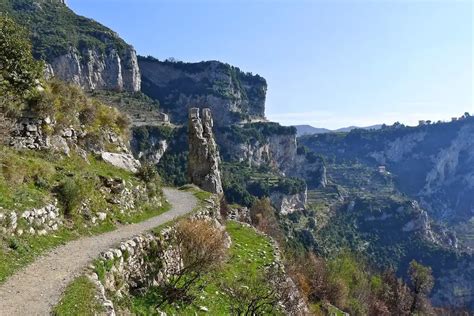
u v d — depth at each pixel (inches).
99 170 1019.3
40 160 826.8
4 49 852.0
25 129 874.1
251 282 912.9
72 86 1114.7
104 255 577.3
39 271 500.4
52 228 650.2
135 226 823.1
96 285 495.5
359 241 7662.4
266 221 3102.9
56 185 741.3
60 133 988.6
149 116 6879.9
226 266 950.4
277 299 847.1
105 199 869.2
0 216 543.5
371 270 4628.4
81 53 7352.4
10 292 433.1
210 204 1300.4
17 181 676.7
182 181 5590.6
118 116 1348.4
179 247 762.8
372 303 2667.3
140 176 1151.0
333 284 2116.1
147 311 592.7
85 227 723.4
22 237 567.2
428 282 2635.3
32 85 904.3
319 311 1402.6
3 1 7224.4
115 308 529.3
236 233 1513.3
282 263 1286.9
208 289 802.2
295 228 6195.9
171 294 669.9
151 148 5949.8
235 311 762.8
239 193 5108.3
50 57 6678.2
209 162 1886.1
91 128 1147.9
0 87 837.8
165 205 1156.5
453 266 7249.0
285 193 7253.9
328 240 6855.3
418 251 7642.7
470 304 6884.8
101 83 7785.4
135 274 645.9
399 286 2930.6
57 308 409.4
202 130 1955.0
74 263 538.6
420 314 2753.4
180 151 6417.3
